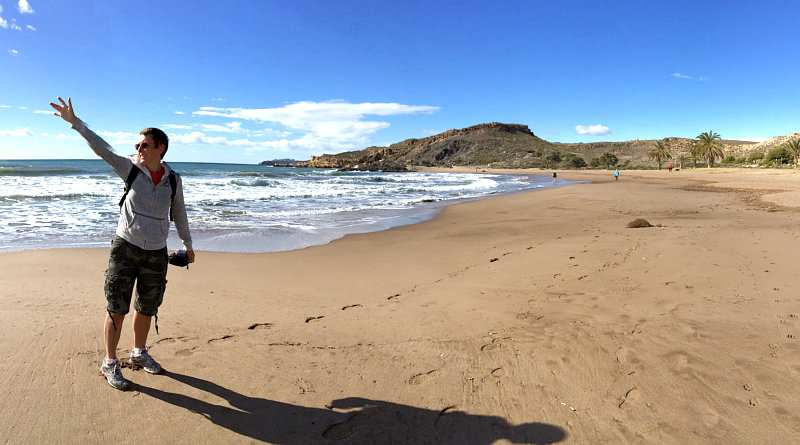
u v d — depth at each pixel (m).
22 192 14.32
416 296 4.57
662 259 5.59
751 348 2.89
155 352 2.97
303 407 2.37
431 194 22.39
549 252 6.59
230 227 9.56
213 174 38.56
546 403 2.39
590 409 2.31
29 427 2.09
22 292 4.18
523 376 2.70
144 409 2.29
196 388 2.52
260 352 3.04
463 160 166.62
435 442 2.08
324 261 6.30
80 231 8.34
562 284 4.79
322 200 17.34
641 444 2.01
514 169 109.50
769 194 18.42
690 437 2.04
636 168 98.31
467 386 2.60
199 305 4.07
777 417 2.14
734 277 4.58
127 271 2.46
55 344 2.99
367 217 12.20
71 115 2.26
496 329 3.50
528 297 4.38
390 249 7.31
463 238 8.52
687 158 97.50
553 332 3.37
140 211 2.45
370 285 5.02
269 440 2.09
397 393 2.53
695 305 3.80
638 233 7.92
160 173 2.51
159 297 2.62
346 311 4.05
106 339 2.49
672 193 20.73
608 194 20.22
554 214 12.85
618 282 4.73
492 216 12.62
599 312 3.78
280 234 8.81
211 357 2.93
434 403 2.42
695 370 2.64
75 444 2.00
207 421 2.21
